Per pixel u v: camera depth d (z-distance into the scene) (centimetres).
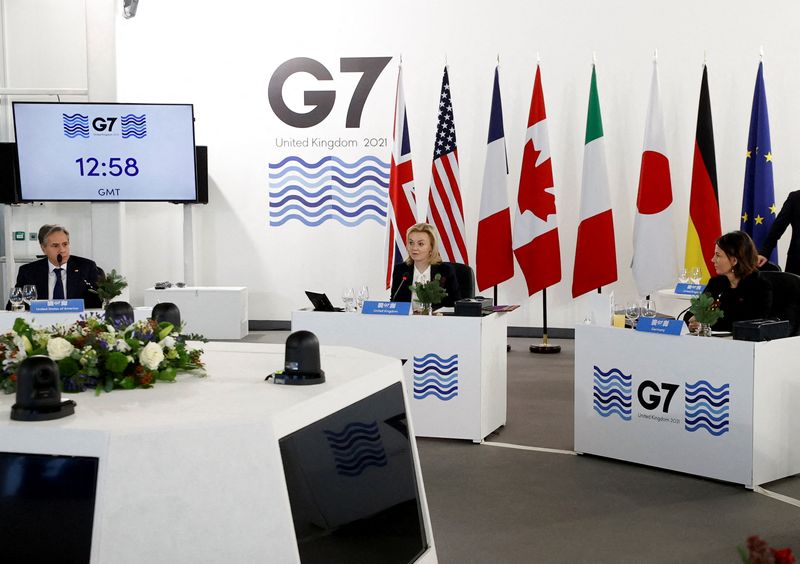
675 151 861
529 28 890
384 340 512
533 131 834
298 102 946
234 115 958
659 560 327
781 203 838
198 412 179
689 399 430
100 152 775
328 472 191
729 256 486
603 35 873
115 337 220
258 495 169
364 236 947
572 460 465
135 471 163
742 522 368
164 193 790
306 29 939
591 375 468
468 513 381
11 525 170
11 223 911
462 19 905
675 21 854
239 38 950
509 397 623
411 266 584
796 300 497
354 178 943
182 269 987
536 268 836
